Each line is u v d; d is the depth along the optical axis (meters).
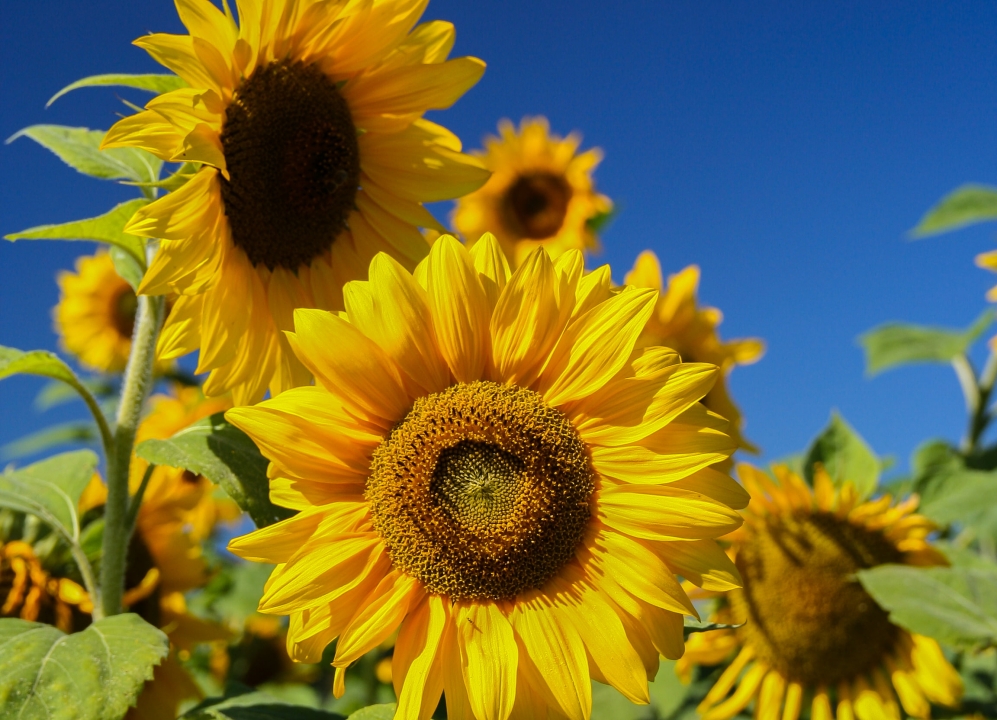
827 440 0.66
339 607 0.40
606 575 0.40
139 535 0.61
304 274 0.51
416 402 0.43
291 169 0.49
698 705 0.63
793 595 0.60
